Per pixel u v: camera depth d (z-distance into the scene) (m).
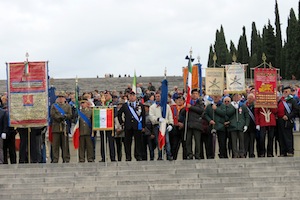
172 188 22.69
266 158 24.33
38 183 22.73
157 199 21.89
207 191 22.39
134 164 23.77
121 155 26.86
